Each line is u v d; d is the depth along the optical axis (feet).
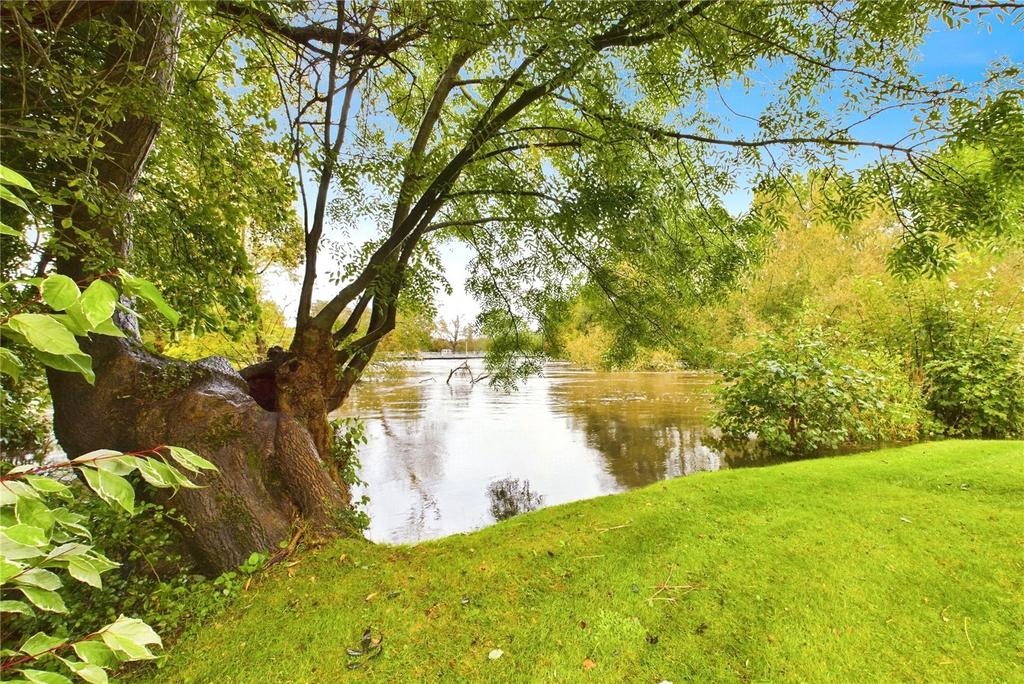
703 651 6.90
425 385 67.92
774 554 9.55
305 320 15.38
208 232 13.79
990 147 9.47
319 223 15.23
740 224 14.69
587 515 12.52
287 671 6.86
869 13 9.98
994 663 6.36
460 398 52.03
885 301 27.43
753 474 15.31
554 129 15.40
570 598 8.41
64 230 10.38
